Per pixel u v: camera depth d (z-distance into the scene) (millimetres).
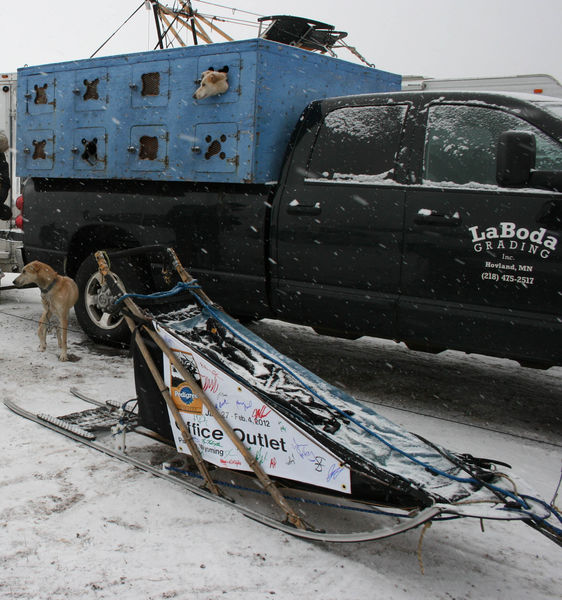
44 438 3871
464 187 4223
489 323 4168
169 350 3254
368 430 3021
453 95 4434
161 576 2627
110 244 6078
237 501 3301
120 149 5574
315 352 6445
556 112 4145
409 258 4387
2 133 7625
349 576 2719
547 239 3900
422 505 2645
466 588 2703
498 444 4328
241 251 5070
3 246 7414
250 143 4789
